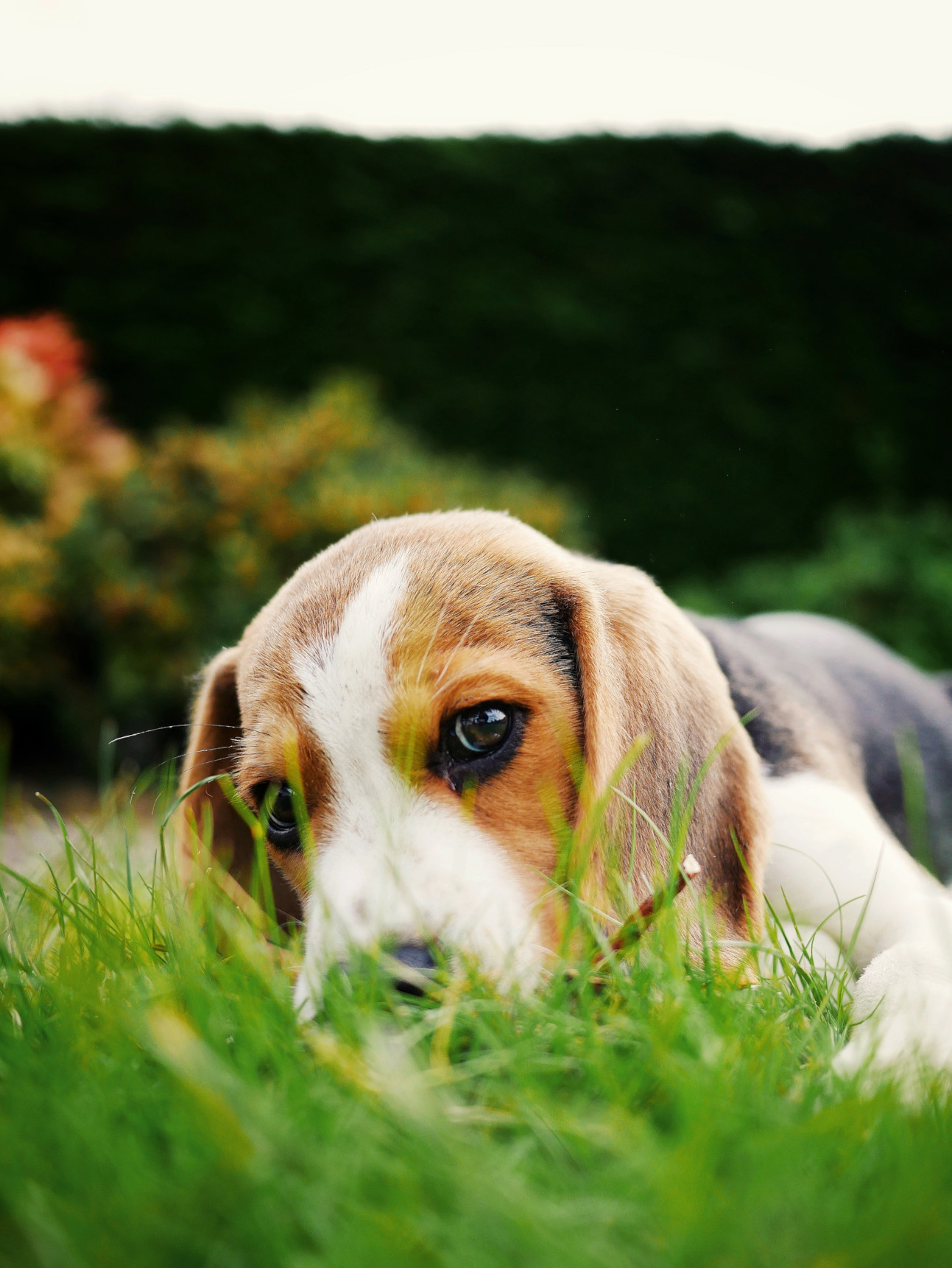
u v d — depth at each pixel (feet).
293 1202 0.90
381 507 3.14
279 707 1.26
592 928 1.13
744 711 1.45
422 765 1.21
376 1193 0.91
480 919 1.15
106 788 1.63
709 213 4.47
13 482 3.16
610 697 1.24
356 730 1.22
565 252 4.47
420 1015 1.07
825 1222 0.88
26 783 3.23
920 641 3.59
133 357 4.35
